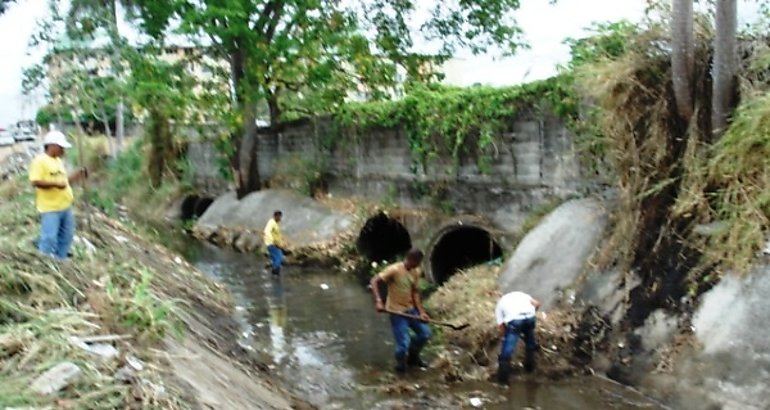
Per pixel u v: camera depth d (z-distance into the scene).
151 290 7.35
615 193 9.13
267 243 13.75
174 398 4.19
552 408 6.65
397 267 8.07
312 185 17.33
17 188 13.29
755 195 6.68
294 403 6.62
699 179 7.31
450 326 8.30
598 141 8.99
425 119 12.92
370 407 6.92
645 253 7.72
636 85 7.94
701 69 7.61
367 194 15.38
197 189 23.91
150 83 16.61
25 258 6.11
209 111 18.11
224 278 13.71
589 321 7.87
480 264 11.55
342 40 16.58
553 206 10.49
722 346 6.21
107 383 4.14
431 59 18.16
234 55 17.62
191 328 6.91
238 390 5.57
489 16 17.44
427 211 13.26
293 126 18.34
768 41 7.46
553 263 9.06
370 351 8.85
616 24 8.69
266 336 9.52
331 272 14.06
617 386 6.98
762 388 5.65
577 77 8.79
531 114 10.77
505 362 7.35
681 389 6.33
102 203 15.98
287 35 16.95
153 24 16.75
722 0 7.04
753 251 6.50
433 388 7.42
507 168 11.37
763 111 6.63
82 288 6.00
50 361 4.22
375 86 17.34
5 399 3.71
